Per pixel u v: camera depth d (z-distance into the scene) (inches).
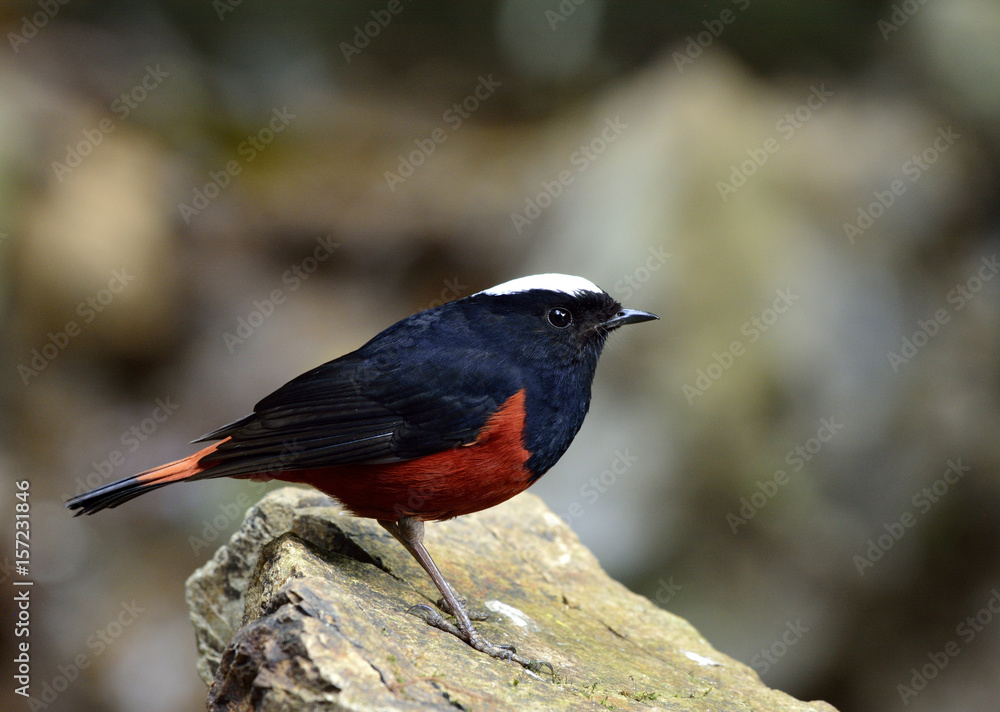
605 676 253.0
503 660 243.1
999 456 510.9
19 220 578.9
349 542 291.0
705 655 290.0
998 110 661.3
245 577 307.3
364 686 189.8
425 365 272.1
